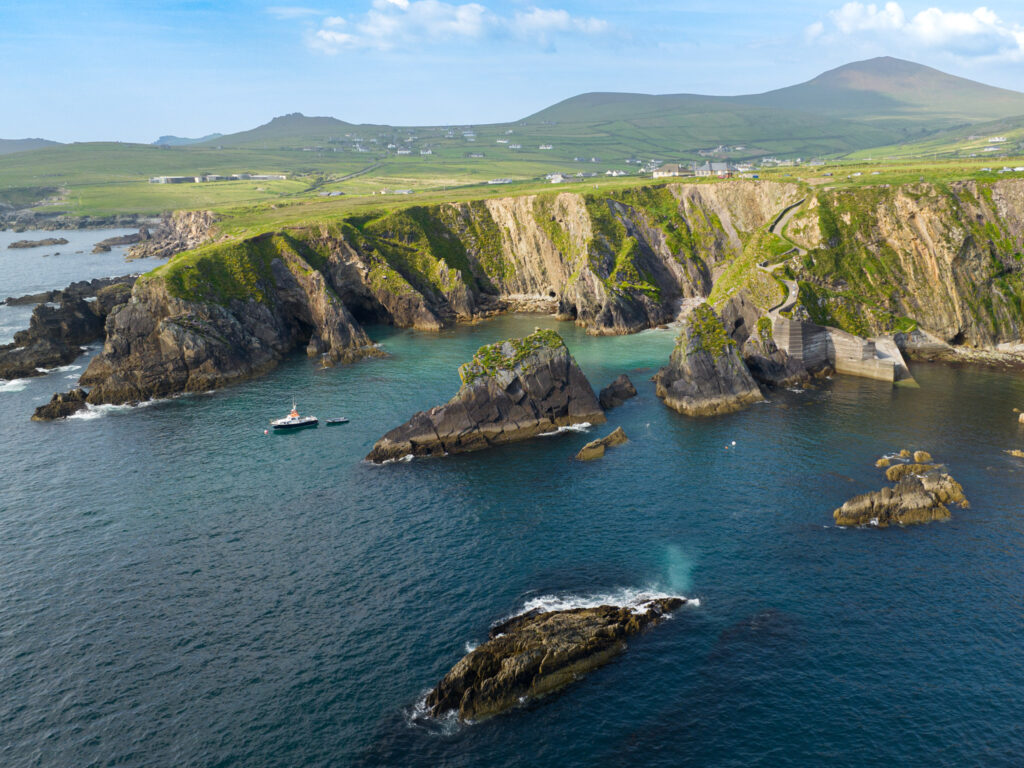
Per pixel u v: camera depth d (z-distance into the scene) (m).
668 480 88.56
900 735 48.69
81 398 124.19
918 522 75.75
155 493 88.62
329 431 108.94
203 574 70.25
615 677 55.19
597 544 74.12
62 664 57.75
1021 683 52.84
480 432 102.31
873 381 124.06
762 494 83.69
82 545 76.38
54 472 95.56
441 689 52.41
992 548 70.25
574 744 48.94
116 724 51.31
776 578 67.00
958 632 58.56
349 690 54.19
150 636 61.03
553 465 94.56
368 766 47.28
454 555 72.81
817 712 51.03
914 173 186.38
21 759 48.41
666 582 67.00
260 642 59.88
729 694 53.03
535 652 54.69
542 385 107.19
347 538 76.75
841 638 58.50
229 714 52.03
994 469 86.56
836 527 75.62
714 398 112.69
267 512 83.12
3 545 76.56
